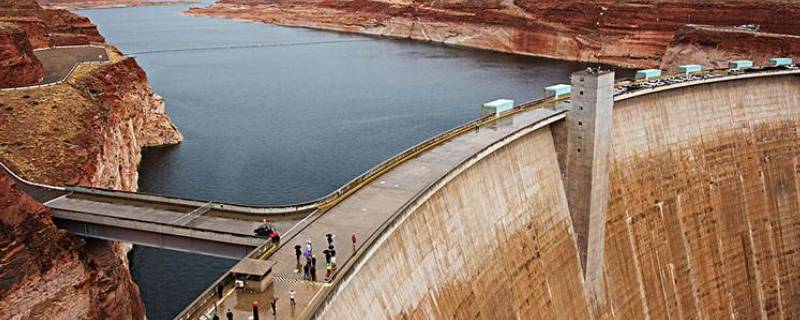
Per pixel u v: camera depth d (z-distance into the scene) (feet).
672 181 311.27
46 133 307.99
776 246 336.08
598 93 252.83
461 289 196.65
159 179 426.10
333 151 490.90
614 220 282.56
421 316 174.19
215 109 642.63
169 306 270.87
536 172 255.91
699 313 305.94
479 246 212.23
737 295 319.88
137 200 230.27
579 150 262.88
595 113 254.88
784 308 329.11
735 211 328.08
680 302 300.40
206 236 194.08
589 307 263.70
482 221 217.77
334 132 547.08
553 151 269.64
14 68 382.63
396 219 170.09
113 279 230.27
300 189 406.82
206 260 310.65
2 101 336.49
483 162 229.86
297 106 654.12
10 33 390.01
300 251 155.63
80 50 570.87
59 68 455.22
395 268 170.09
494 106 273.33
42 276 201.26
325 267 152.05
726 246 322.14
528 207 244.42
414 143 510.17
